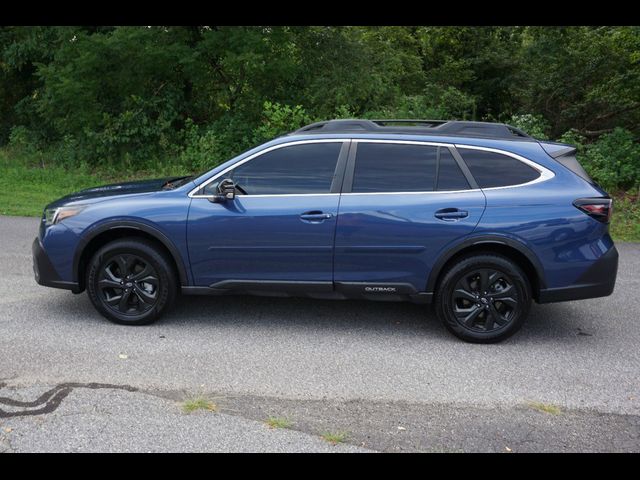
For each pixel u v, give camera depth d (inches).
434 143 197.3
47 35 637.3
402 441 136.8
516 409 152.7
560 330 210.8
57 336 194.2
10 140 693.9
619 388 165.6
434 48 977.5
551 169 194.2
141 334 197.9
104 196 207.0
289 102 628.4
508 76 914.1
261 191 198.2
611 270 192.9
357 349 189.9
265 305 231.1
